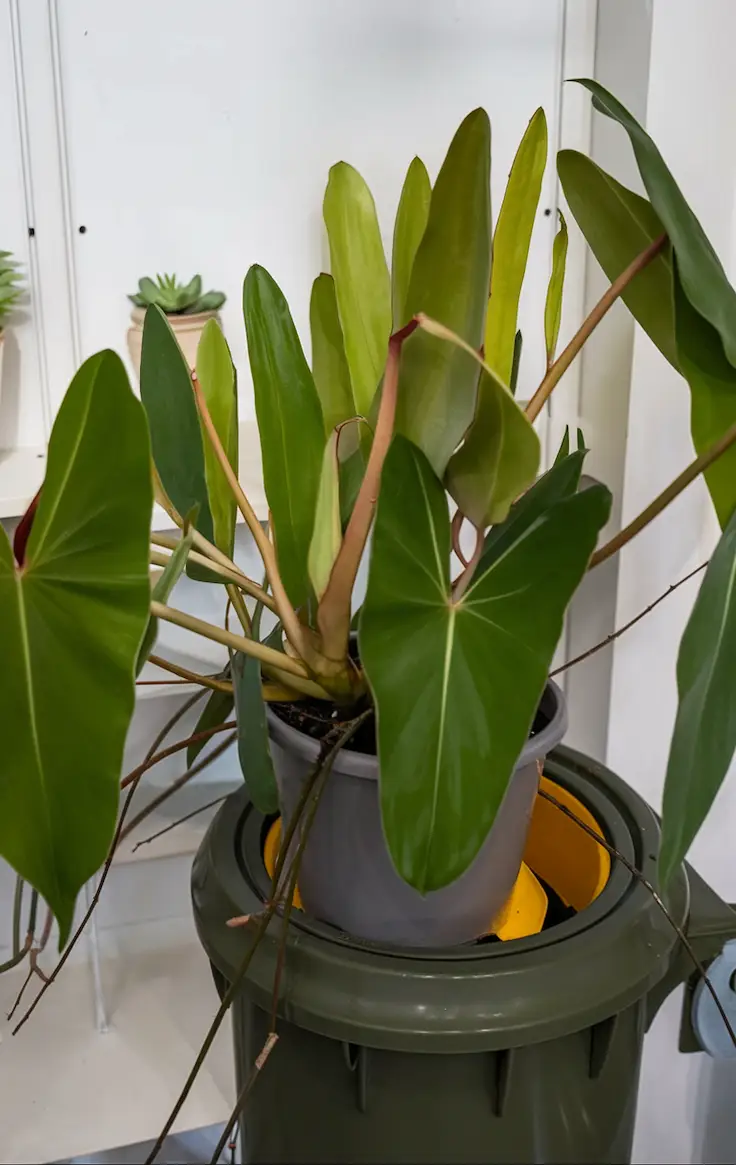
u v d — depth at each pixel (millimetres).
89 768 467
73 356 1026
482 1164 683
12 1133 1008
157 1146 612
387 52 1031
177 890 1227
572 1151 711
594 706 1149
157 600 553
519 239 618
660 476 1028
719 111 936
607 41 1014
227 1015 1138
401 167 1067
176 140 1009
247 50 1001
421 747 521
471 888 676
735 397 553
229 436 741
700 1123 1244
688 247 536
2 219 980
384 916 680
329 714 712
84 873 472
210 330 745
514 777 654
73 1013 1145
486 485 587
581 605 1158
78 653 466
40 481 942
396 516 516
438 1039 621
